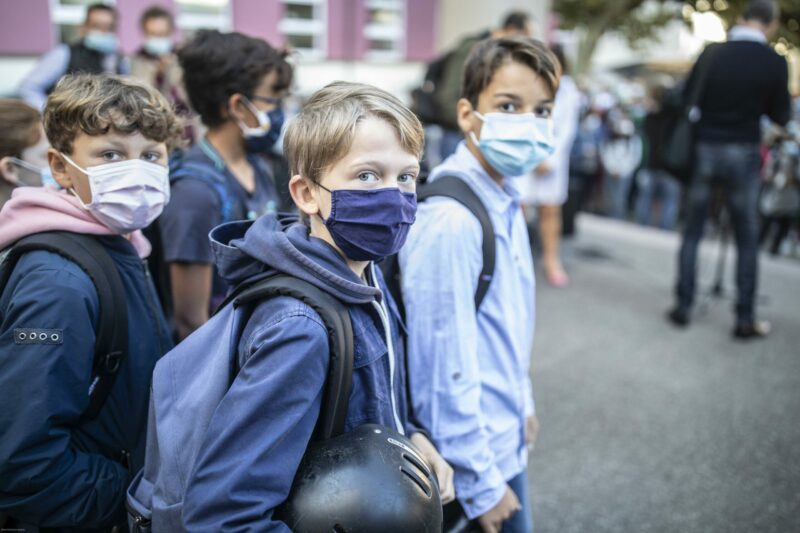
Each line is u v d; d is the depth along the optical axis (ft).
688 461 10.07
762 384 12.55
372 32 41.11
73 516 3.95
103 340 4.18
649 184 26.50
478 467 5.00
